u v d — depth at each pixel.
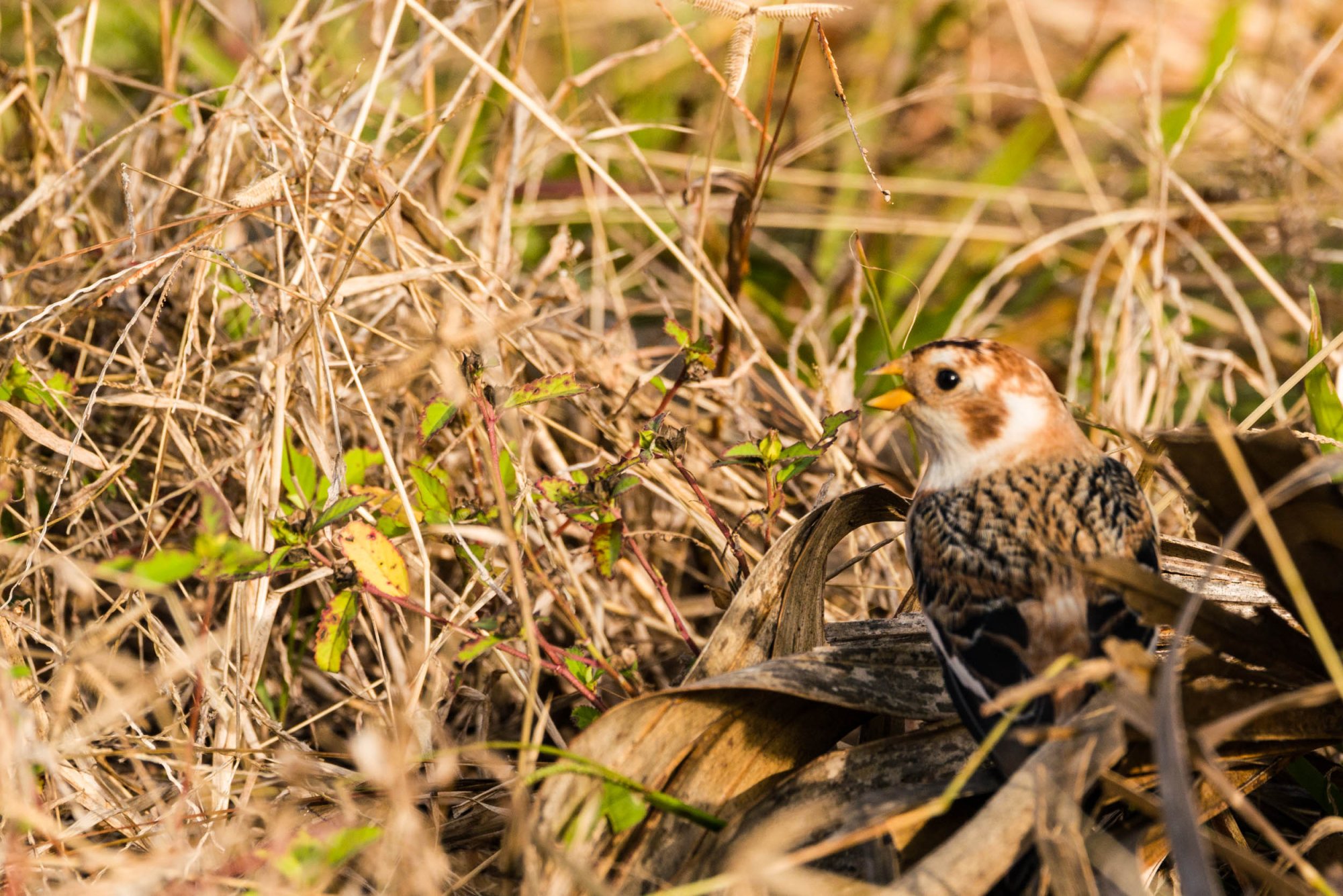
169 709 7.33
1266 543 5.70
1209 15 16.59
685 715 5.89
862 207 13.73
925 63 15.69
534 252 12.54
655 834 5.72
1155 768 5.70
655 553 8.91
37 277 9.28
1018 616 5.82
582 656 6.56
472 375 6.62
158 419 8.42
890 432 10.76
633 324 12.23
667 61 14.34
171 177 9.45
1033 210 14.34
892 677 6.29
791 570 6.71
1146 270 12.42
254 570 5.69
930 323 12.05
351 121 10.46
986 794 5.67
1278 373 11.56
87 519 8.34
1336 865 5.78
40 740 6.30
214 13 9.98
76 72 9.77
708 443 9.59
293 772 5.98
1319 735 5.72
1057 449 6.52
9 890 5.41
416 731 6.54
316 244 8.32
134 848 6.24
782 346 11.76
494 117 11.84
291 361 7.64
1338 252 11.80
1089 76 13.23
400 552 7.12
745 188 9.34
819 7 7.44
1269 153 12.24
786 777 6.05
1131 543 6.08
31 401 8.13
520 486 7.30
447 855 6.23
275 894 5.07
